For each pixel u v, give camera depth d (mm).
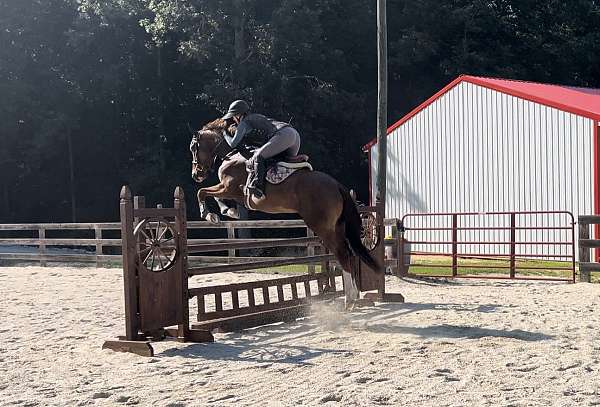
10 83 41656
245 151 10914
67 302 13766
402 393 6863
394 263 17656
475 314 11500
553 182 21219
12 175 44000
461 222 23625
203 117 43781
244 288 11000
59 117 40719
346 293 12180
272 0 40812
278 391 7090
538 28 46094
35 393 7289
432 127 24453
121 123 44219
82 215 43969
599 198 20062
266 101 38750
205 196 11211
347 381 7367
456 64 42312
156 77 43250
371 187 26453
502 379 7312
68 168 43906
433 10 43188
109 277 18500
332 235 10398
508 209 22391
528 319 10891
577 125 20547
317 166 41375
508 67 42688
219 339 10102
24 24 42156
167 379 7758
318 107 39344
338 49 43062
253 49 39000
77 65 42719
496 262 20906
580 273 16031
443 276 17141
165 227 9898
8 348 9570
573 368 7727
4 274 19531
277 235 39156
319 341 9609
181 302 9922
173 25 37906
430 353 8562
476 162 23219
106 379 7840
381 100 19422
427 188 24609
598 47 45469
